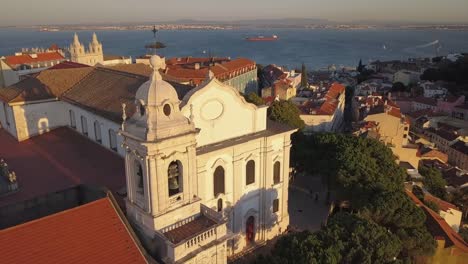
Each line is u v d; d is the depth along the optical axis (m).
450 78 192.50
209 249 30.48
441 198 75.81
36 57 152.88
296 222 59.12
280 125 50.25
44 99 52.00
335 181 57.19
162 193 29.22
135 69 68.56
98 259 25.95
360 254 33.84
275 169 50.19
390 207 45.47
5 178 38.12
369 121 98.81
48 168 42.28
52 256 24.80
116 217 28.34
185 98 38.81
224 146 42.22
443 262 48.50
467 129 120.62
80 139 49.97
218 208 44.41
